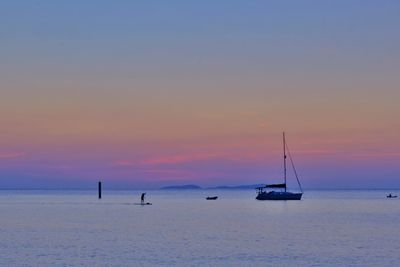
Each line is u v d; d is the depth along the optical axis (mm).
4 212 186000
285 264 74750
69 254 82438
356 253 84062
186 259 78250
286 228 124875
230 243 95812
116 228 123875
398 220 148375
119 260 77250
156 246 91625
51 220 147875
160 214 176125
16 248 88688
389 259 78500
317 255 82062
